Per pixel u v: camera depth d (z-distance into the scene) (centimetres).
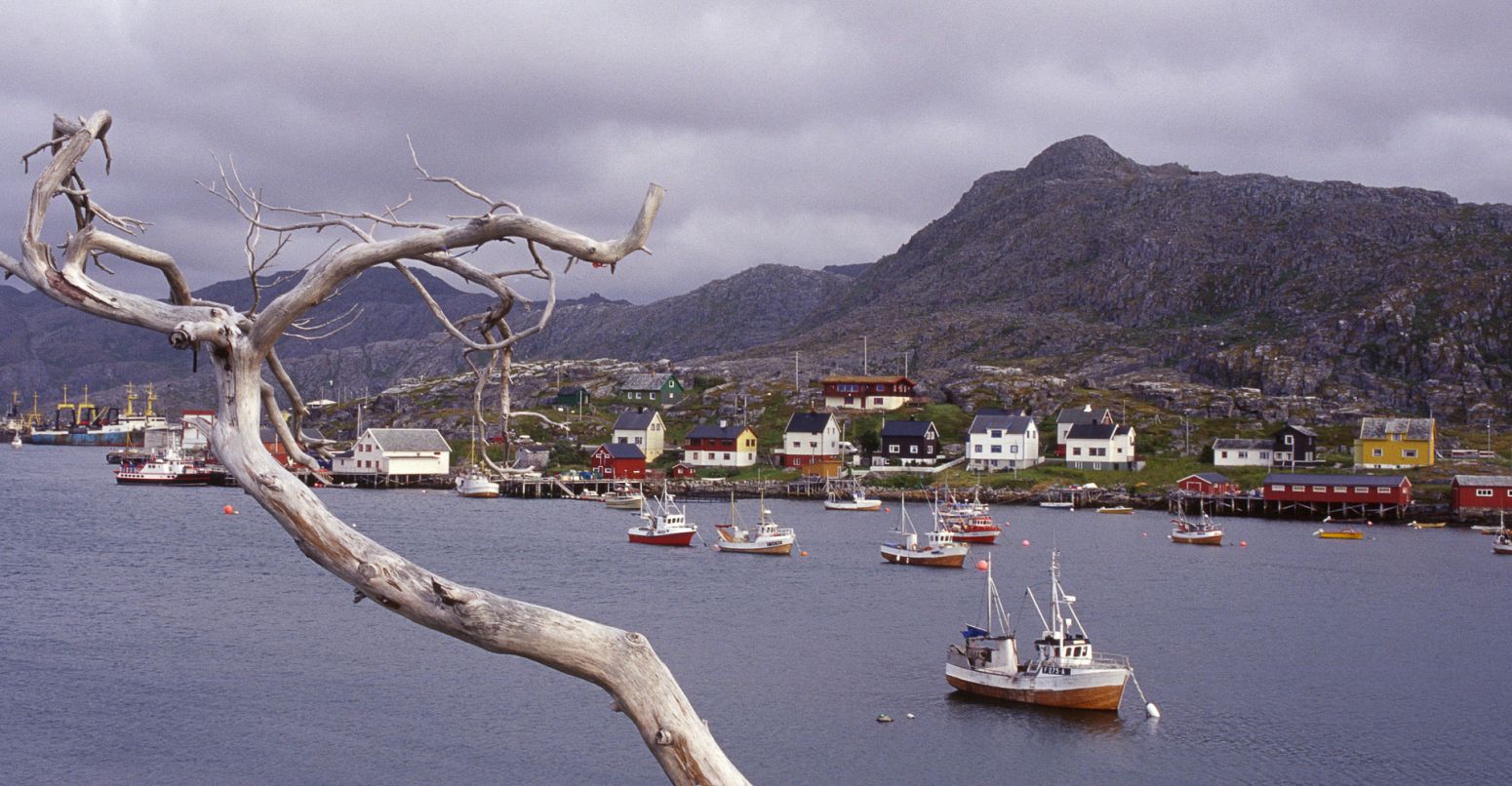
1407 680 6744
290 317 1032
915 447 19888
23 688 6134
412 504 16962
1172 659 7206
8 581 9450
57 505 16400
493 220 1055
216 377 1053
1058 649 6225
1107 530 14462
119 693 6084
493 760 5169
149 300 1078
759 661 6962
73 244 1068
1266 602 9256
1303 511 16175
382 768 5047
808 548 12381
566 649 1000
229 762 5106
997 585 9981
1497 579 10525
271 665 6706
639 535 12719
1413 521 15388
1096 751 5394
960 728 5691
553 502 17600
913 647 7400
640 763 5150
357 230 1095
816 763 5197
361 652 7006
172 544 11938
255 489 1008
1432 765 5266
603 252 1048
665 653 7138
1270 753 5394
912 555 11206
